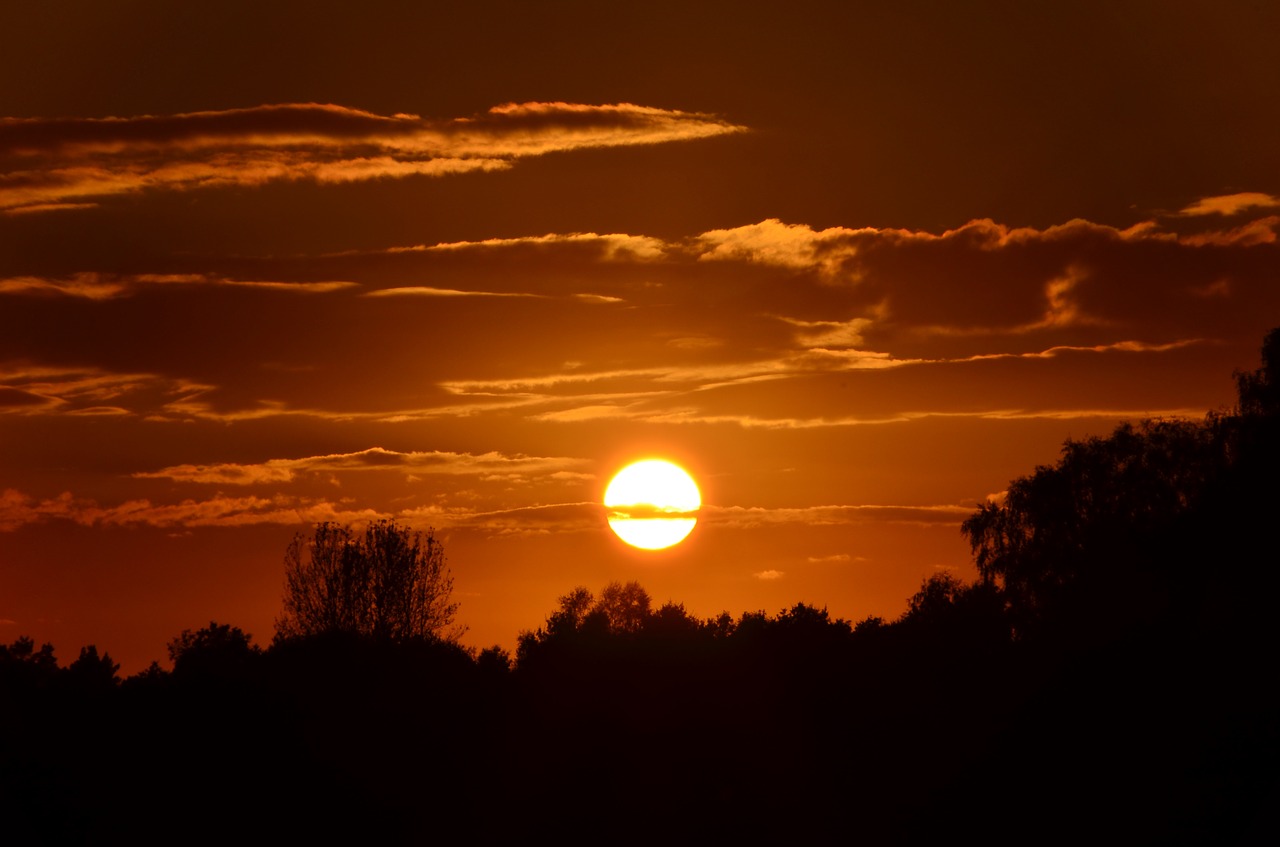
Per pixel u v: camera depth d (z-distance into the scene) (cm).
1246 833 17762
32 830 18588
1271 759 18550
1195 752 19350
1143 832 18525
